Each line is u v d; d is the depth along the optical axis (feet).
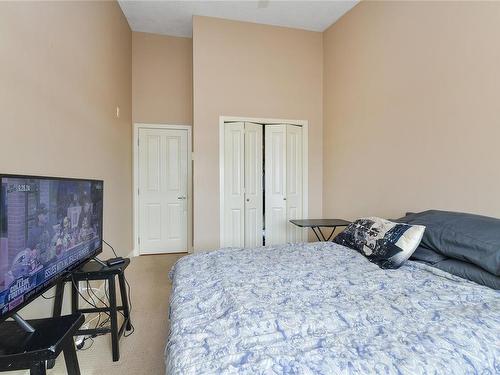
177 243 14.02
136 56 13.32
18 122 4.55
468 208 6.27
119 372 5.16
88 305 7.66
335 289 4.41
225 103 11.58
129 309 7.11
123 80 11.51
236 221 11.81
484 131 5.93
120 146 11.07
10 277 3.25
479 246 4.54
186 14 11.42
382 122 8.97
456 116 6.53
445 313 3.58
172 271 6.23
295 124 12.41
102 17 8.66
